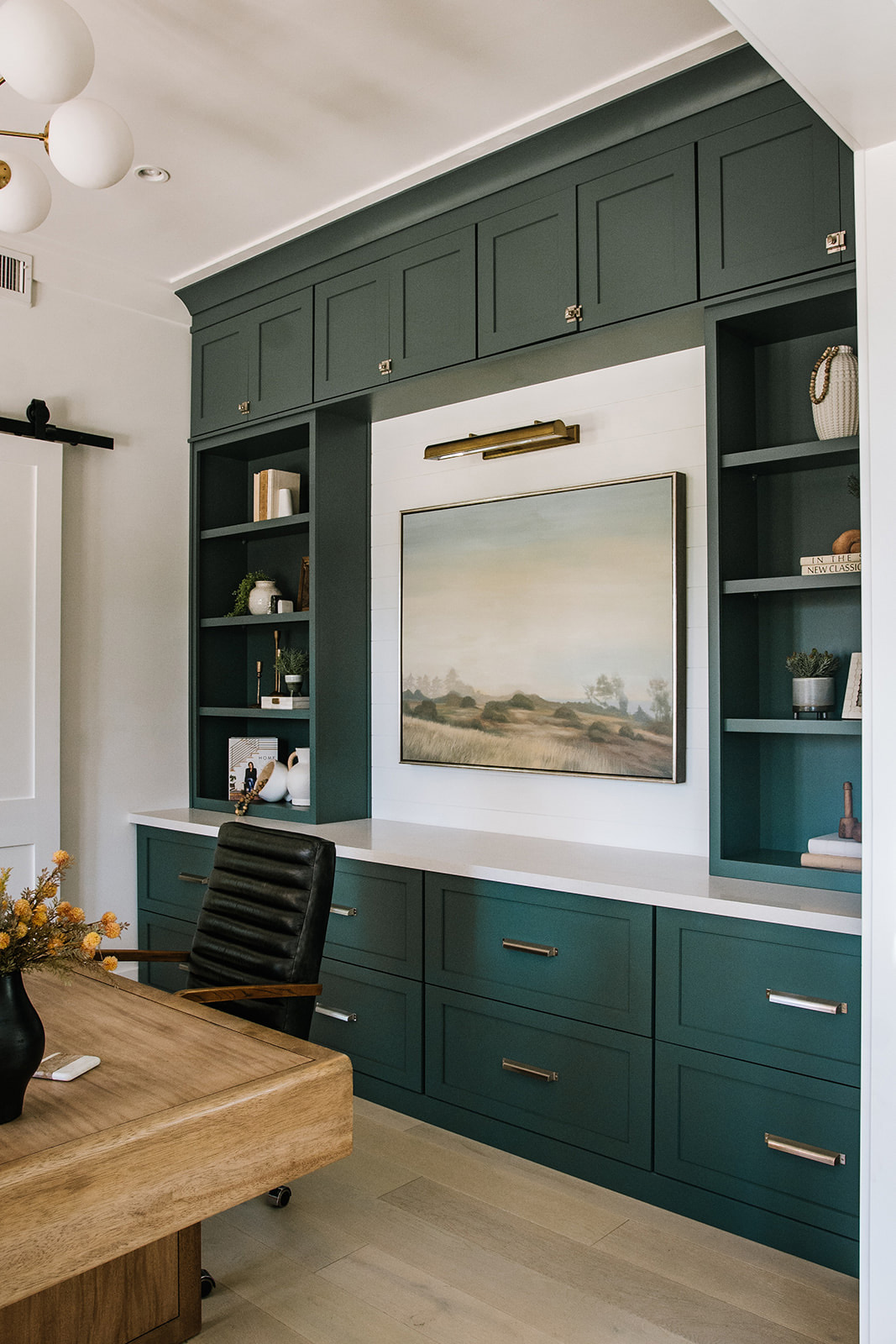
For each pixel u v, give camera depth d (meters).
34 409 3.81
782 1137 2.36
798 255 2.54
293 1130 1.54
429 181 3.30
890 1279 1.74
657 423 3.25
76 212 3.58
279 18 2.50
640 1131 2.61
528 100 2.88
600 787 3.39
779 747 2.91
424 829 3.76
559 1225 2.48
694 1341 2.02
